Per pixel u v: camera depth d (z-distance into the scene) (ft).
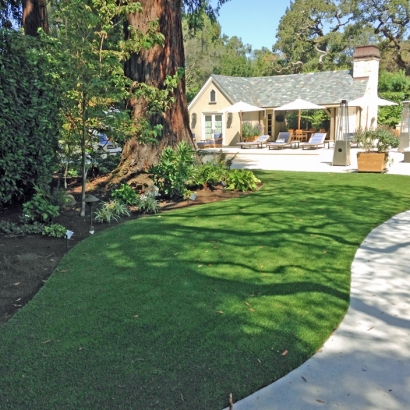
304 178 39.63
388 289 13.96
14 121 22.18
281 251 17.75
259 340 10.63
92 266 15.96
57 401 8.39
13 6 45.96
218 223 22.44
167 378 9.11
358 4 134.10
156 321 11.64
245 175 32.86
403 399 8.51
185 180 29.63
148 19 32.01
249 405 8.34
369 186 34.45
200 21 58.65
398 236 20.08
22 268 15.85
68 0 21.35
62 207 25.40
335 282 14.49
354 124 84.12
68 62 21.24
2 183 22.68
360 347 10.43
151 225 22.02
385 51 139.95
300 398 8.54
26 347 10.36
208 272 15.30
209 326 11.35
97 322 11.60
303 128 98.78
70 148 26.23
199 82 150.61
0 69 21.15
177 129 34.09
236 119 89.97
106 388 8.78
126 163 33.42
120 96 23.57
